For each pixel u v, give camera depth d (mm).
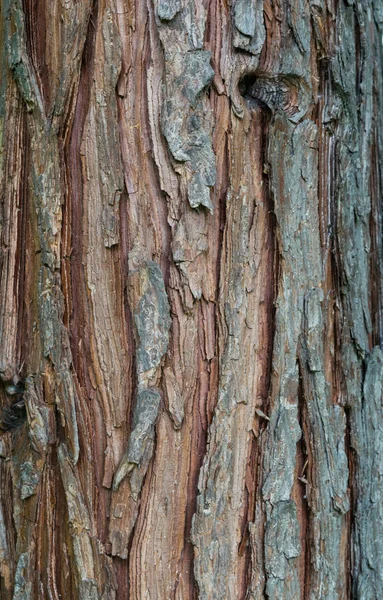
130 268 1361
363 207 1506
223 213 1377
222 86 1371
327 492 1433
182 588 1364
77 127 1373
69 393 1368
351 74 1480
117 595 1358
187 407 1366
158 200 1364
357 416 1486
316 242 1436
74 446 1366
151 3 1360
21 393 1413
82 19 1364
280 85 1412
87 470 1367
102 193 1366
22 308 1408
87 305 1371
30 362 1398
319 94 1447
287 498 1398
